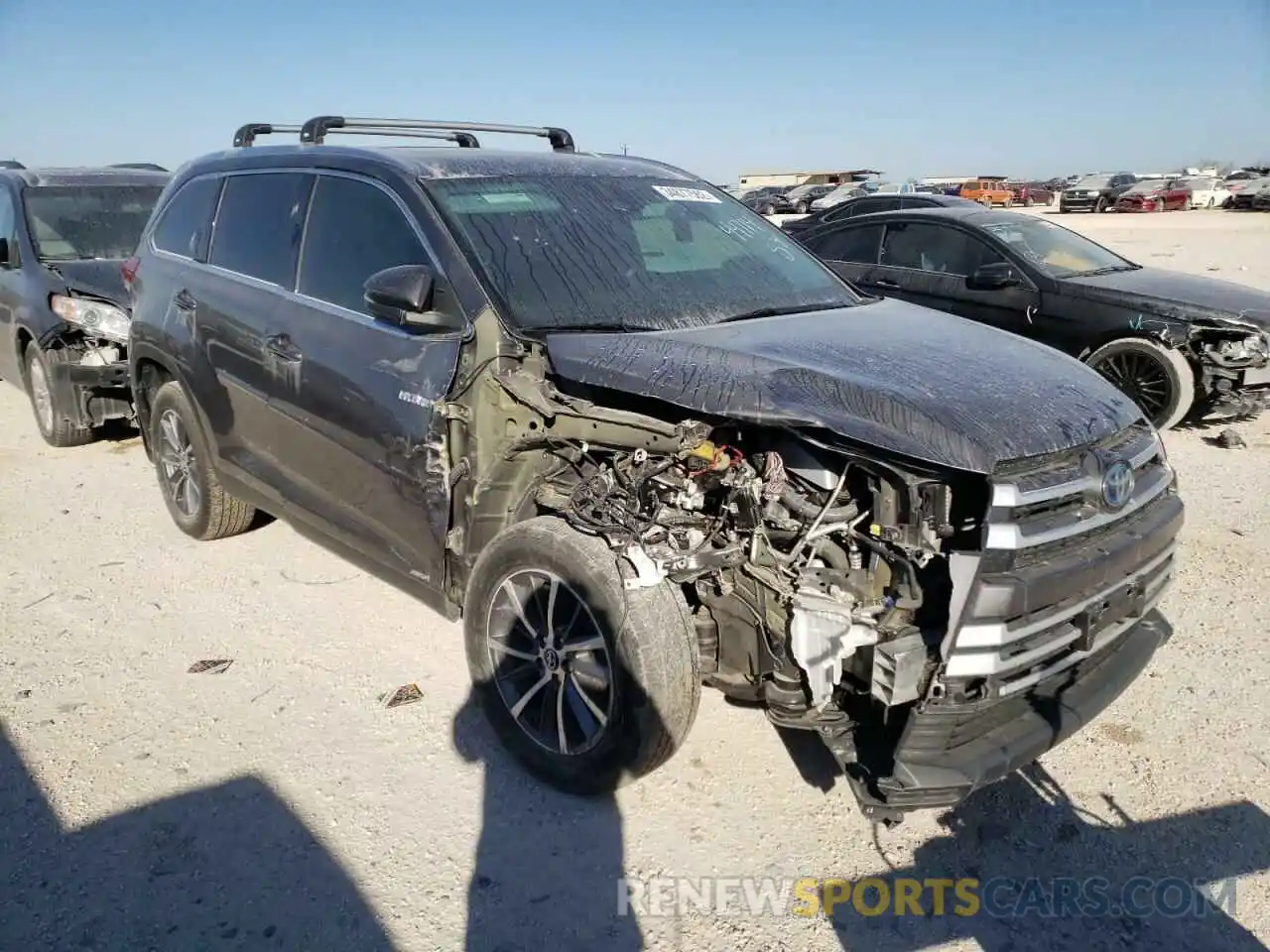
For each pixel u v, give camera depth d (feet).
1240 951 8.83
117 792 10.80
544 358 10.96
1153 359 24.36
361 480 12.65
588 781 10.46
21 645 14.08
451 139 16.98
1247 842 10.17
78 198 25.94
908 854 10.03
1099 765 11.43
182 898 9.30
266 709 12.50
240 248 15.25
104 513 19.52
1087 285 25.52
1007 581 8.55
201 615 15.08
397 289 11.05
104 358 22.86
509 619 11.01
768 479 9.48
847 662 9.50
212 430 15.93
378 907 9.23
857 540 9.36
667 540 9.91
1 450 23.81
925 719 8.80
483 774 11.24
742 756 11.59
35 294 23.00
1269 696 12.72
